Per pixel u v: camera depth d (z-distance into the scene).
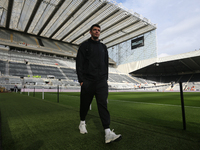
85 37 42.22
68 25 33.78
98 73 1.60
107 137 1.47
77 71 1.64
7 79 23.47
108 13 29.08
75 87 28.81
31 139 1.65
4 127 2.14
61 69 35.25
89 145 1.46
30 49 36.16
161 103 6.25
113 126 2.17
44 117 2.84
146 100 7.98
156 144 1.48
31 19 30.66
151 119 2.94
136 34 39.62
